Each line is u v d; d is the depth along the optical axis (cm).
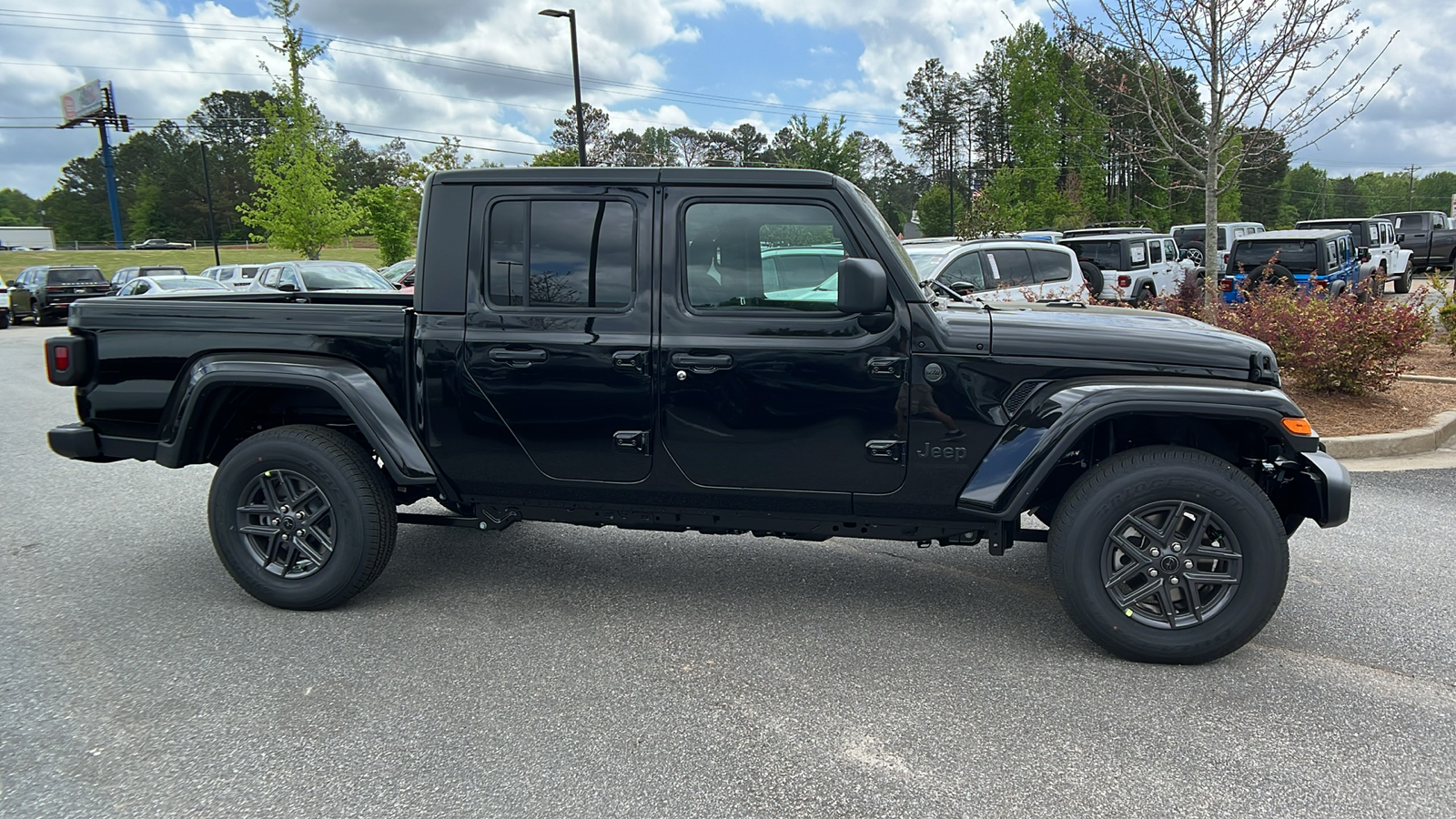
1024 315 376
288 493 398
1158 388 338
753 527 386
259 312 392
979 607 417
